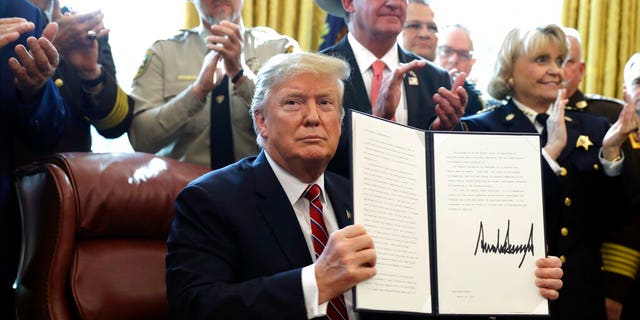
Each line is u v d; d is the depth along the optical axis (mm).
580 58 3527
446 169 2293
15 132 2693
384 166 2182
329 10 3430
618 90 4801
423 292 2180
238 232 2230
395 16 3070
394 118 2945
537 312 2236
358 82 3041
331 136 2279
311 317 2012
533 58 2984
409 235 2188
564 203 2867
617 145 2891
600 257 2953
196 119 3061
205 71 2938
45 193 2418
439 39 4164
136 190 2502
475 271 2240
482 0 4910
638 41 4816
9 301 2564
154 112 3027
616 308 3137
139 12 4180
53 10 2996
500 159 2316
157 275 2473
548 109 3049
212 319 2053
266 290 2047
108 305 2357
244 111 3045
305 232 2316
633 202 3021
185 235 2230
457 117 2855
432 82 3168
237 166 2393
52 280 2334
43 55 2529
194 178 2633
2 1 2709
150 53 3227
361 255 2020
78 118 3029
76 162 2463
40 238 2400
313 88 2266
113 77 3131
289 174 2340
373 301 2082
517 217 2287
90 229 2412
